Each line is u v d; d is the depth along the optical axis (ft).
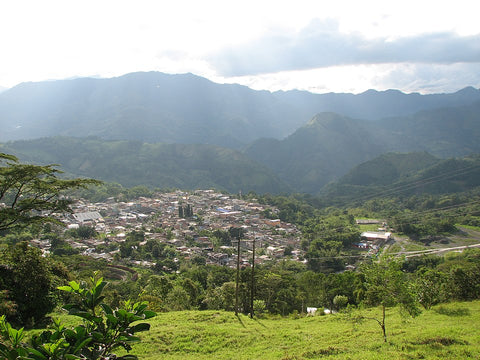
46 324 75.15
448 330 63.46
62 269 94.89
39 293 77.46
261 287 166.09
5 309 66.95
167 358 61.93
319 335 73.82
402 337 61.93
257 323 93.71
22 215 84.38
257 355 62.64
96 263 225.76
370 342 62.03
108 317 18.83
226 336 76.33
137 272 231.09
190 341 72.28
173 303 133.18
